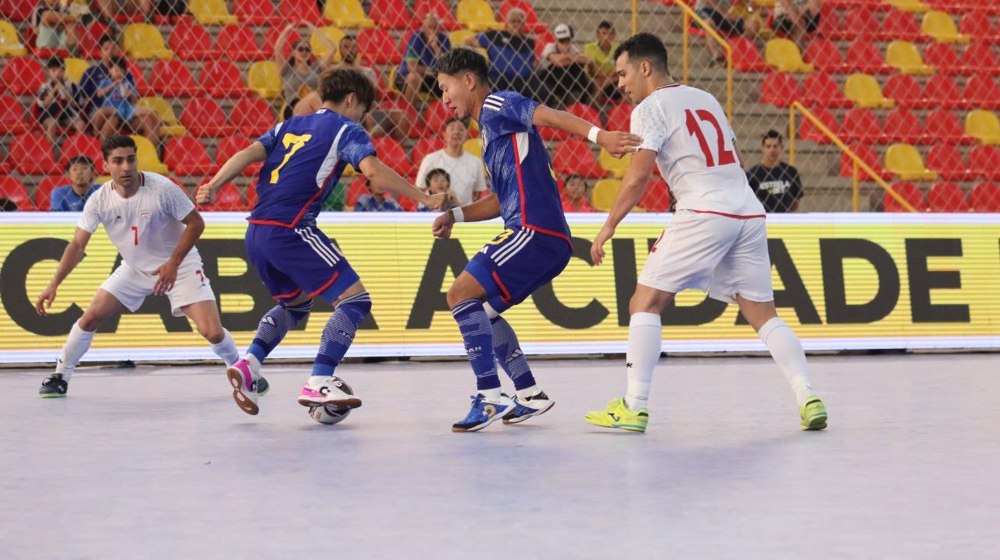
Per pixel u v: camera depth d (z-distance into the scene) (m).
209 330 14.59
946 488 7.91
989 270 21.83
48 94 23.45
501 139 10.91
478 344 10.85
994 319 21.78
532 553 6.08
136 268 14.40
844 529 6.64
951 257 21.70
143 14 26.33
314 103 17.36
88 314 14.23
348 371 18.19
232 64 25.97
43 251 19.06
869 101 29.09
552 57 25.34
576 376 16.94
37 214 19.11
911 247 21.55
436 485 8.06
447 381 16.34
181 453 9.61
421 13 28.20
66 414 12.45
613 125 25.70
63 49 25.47
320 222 19.81
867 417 11.91
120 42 26.16
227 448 9.88
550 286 20.27
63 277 14.47
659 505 7.33
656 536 6.46
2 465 9.02
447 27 27.86
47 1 25.50
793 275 21.00
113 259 19.22
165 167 23.86
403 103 25.42
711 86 28.84
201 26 26.81
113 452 9.68
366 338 19.70
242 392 11.47
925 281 21.55
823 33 30.55
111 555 6.10
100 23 25.77
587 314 20.33
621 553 6.07
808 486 7.98
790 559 5.95
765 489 7.88
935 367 18.34
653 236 20.75
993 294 21.81
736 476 8.39
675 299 20.53
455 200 20.12
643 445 9.96
